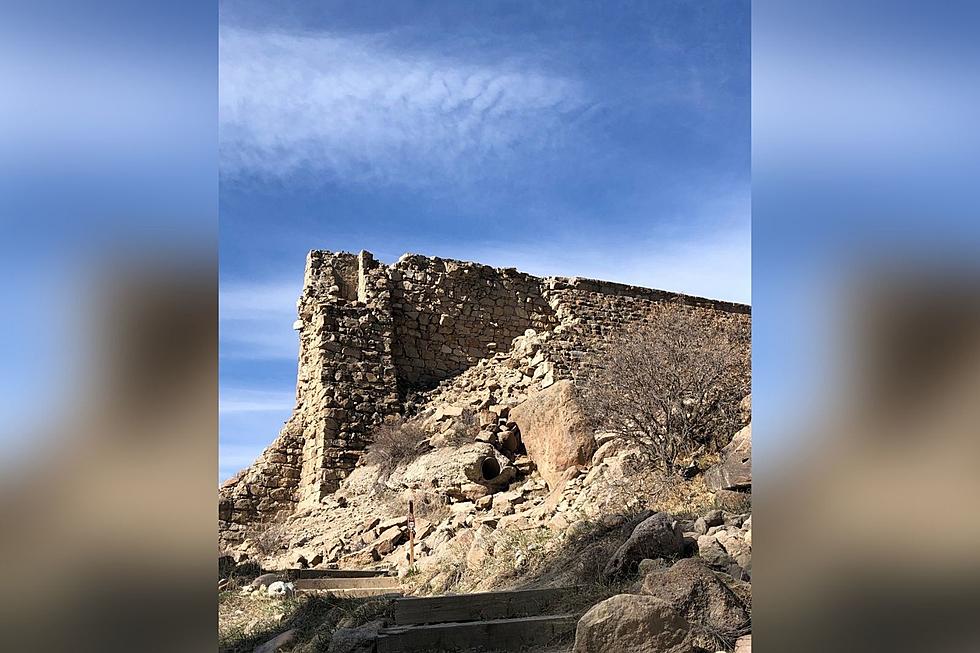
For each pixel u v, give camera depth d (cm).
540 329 2367
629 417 1275
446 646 775
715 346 1326
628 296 2484
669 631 599
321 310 2089
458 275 2320
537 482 1505
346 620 944
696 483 1103
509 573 1002
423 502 1521
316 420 1991
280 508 1956
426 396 2103
